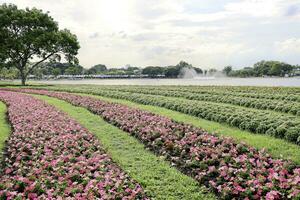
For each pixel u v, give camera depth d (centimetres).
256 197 681
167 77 13062
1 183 761
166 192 761
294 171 766
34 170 839
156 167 927
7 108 2148
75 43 6009
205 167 876
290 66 11100
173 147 1062
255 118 1327
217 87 3606
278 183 723
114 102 2194
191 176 868
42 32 5719
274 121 1250
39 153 999
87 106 2084
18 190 748
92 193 693
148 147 1130
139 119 1498
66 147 1065
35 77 12312
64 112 1834
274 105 1825
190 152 993
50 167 872
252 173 788
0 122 1620
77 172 816
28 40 5578
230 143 1019
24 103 2233
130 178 830
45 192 726
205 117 1566
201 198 730
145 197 722
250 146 991
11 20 5544
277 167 802
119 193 707
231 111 1552
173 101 2039
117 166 932
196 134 1155
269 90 2950
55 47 5903
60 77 13075
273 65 11194
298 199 643
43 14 5841
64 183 766
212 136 1104
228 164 871
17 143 1116
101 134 1330
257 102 1941
